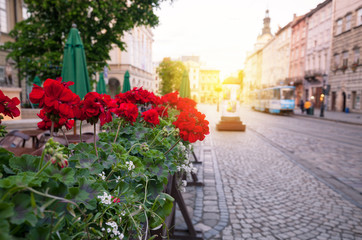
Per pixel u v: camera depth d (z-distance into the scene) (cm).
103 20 1266
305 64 4012
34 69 1259
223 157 762
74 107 118
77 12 1139
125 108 166
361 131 1447
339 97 3114
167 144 198
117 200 102
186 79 1292
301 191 486
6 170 79
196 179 514
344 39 2898
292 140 1101
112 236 94
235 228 344
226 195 462
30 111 802
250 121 2109
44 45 1178
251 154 808
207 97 9600
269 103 3161
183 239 300
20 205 64
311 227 349
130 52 3509
